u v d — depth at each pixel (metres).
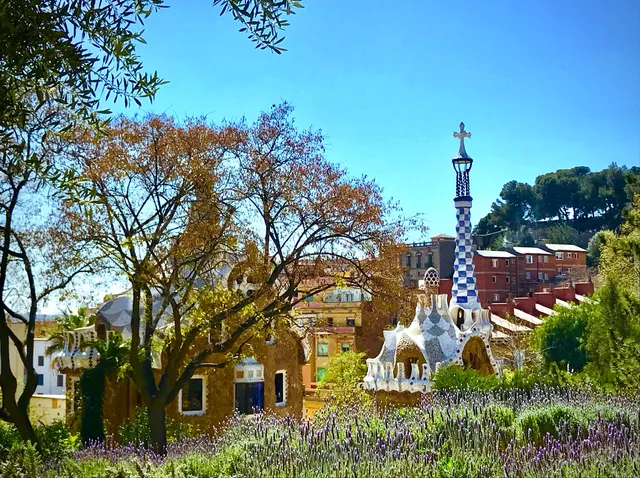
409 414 16.30
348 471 10.99
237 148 25.84
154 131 25.11
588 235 145.75
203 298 25.59
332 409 16.83
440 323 37.78
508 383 24.55
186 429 32.72
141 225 24.81
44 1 5.39
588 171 156.50
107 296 41.19
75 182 6.32
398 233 26.38
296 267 26.55
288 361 39.91
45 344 67.62
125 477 13.17
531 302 76.44
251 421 17.58
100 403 33.94
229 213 24.77
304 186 25.45
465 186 41.25
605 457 10.88
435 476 10.63
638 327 29.41
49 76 5.54
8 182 23.22
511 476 10.34
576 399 18.61
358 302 63.72
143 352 25.38
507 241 142.12
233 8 5.86
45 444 23.94
